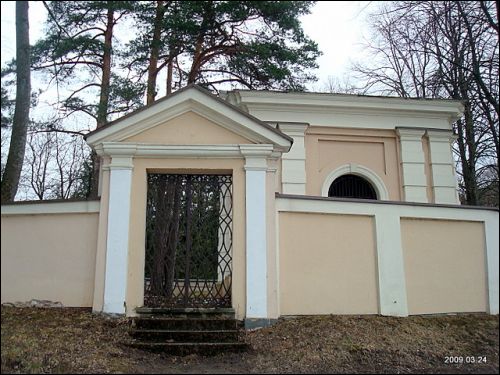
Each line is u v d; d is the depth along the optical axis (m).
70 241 7.93
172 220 8.25
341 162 12.62
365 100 12.60
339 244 8.39
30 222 8.01
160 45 14.31
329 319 7.88
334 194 12.79
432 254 8.74
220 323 7.37
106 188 7.99
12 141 8.73
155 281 7.98
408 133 12.85
